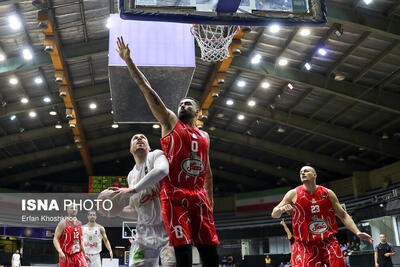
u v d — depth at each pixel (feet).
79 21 46.24
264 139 83.15
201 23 15.03
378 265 32.68
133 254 10.01
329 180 95.45
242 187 111.45
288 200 14.83
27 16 42.96
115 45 21.08
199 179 8.87
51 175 106.42
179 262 7.98
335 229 14.46
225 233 90.48
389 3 39.19
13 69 49.57
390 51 45.62
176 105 22.48
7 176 96.02
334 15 39.78
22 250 77.41
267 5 15.39
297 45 49.21
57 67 50.57
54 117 73.10
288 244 85.71
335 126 69.26
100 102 70.69
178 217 8.37
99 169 109.19
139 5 14.70
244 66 53.42
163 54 21.20
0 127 70.79
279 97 62.95
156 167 8.25
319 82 54.13
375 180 81.15
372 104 54.49
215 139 88.33
